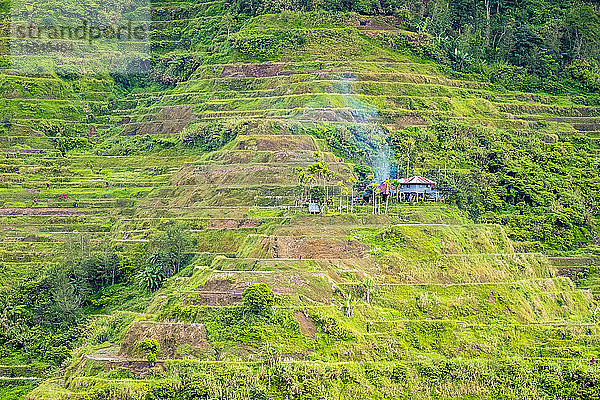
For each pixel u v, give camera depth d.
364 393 85.56
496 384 87.69
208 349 92.00
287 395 84.31
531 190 150.00
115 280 130.88
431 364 89.12
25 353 113.75
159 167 171.62
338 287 103.50
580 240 142.25
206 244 131.25
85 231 143.88
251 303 94.94
